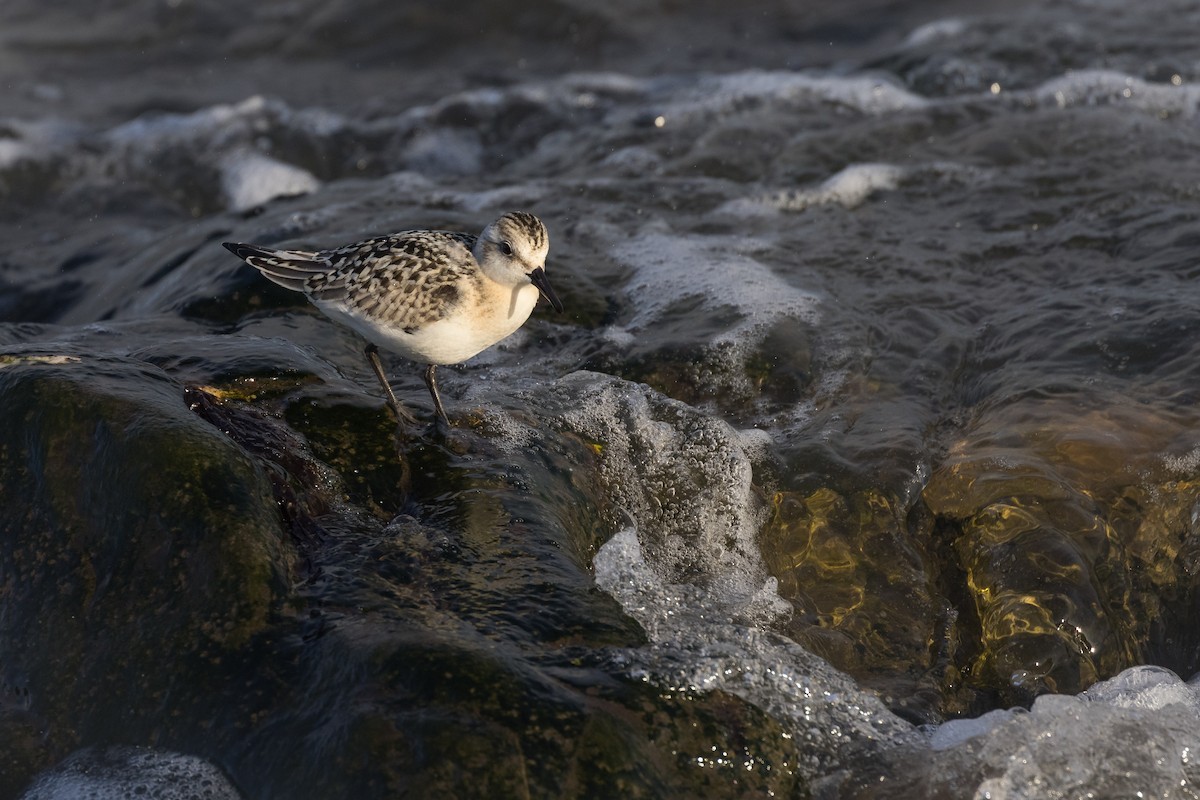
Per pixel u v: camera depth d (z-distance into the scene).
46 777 8.62
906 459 11.91
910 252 16.27
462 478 10.40
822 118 21.86
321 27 28.72
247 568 8.95
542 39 28.30
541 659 8.61
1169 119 20.59
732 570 11.19
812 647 10.42
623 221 17.80
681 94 24.19
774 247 16.56
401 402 11.56
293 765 7.99
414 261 10.60
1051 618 10.48
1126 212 16.67
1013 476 11.55
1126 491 11.50
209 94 26.62
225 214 19.16
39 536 9.63
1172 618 11.16
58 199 22.95
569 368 13.52
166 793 8.24
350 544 9.63
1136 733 8.88
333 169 23.59
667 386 13.39
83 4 30.44
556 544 9.83
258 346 11.90
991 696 10.28
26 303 18.31
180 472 9.38
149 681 8.71
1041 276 15.41
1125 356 13.20
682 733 8.32
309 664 8.48
